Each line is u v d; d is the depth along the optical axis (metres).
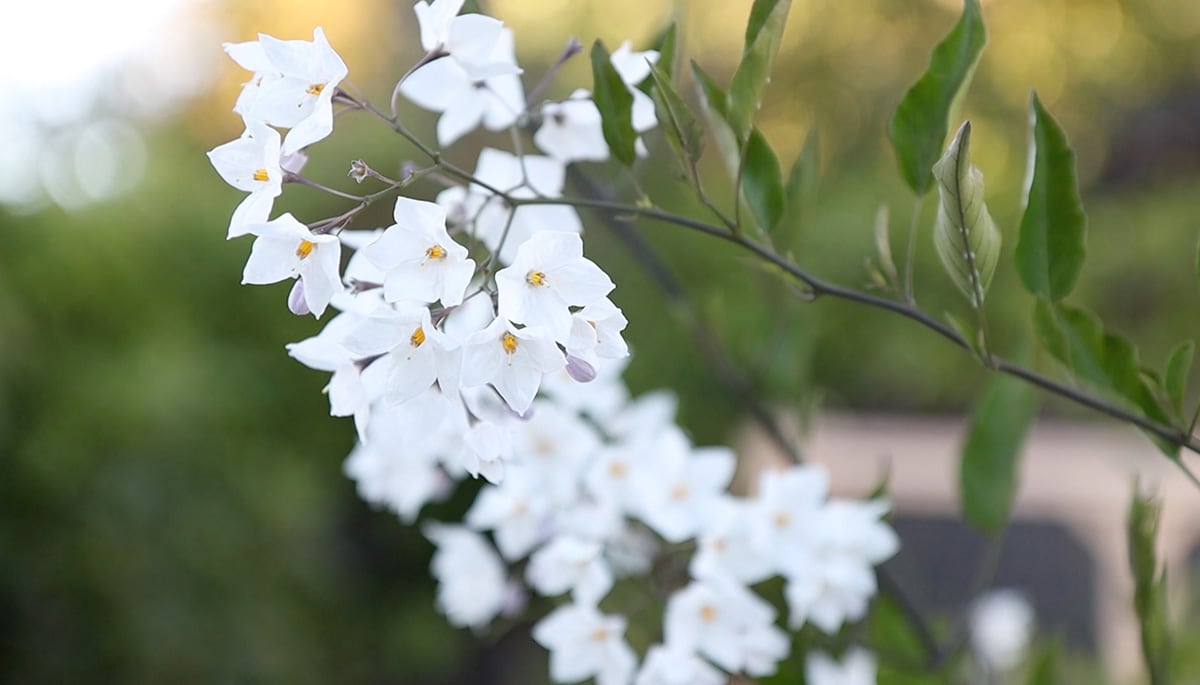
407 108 2.27
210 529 1.78
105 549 1.69
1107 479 1.50
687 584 0.76
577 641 0.73
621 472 0.74
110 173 2.03
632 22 3.99
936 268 2.64
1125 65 4.23
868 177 2.91
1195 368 2.83
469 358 0.58
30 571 1.65
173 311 1.93
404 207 0.58
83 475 1.68
